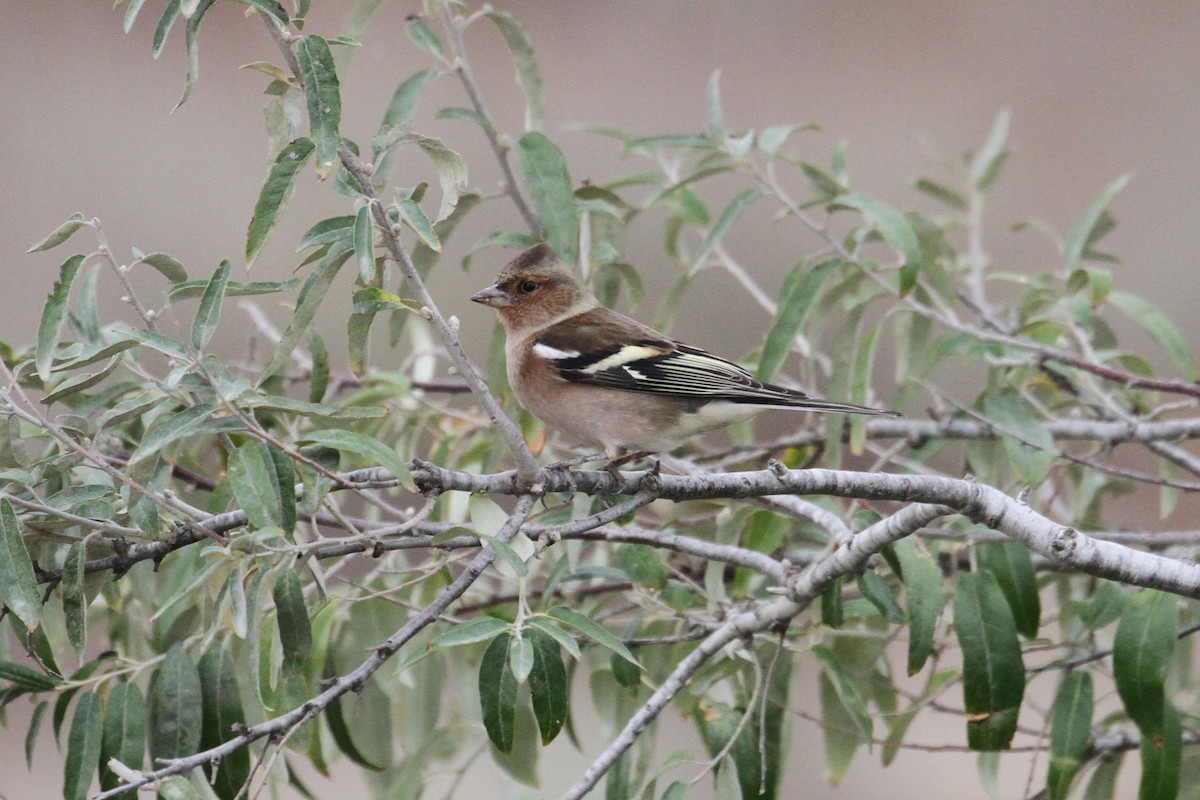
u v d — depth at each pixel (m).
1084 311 11.69
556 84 23.86
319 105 7.17
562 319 10.96
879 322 10.92
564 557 9.74
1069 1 24.03
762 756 8.62
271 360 7.79
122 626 9.80
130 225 21.22
